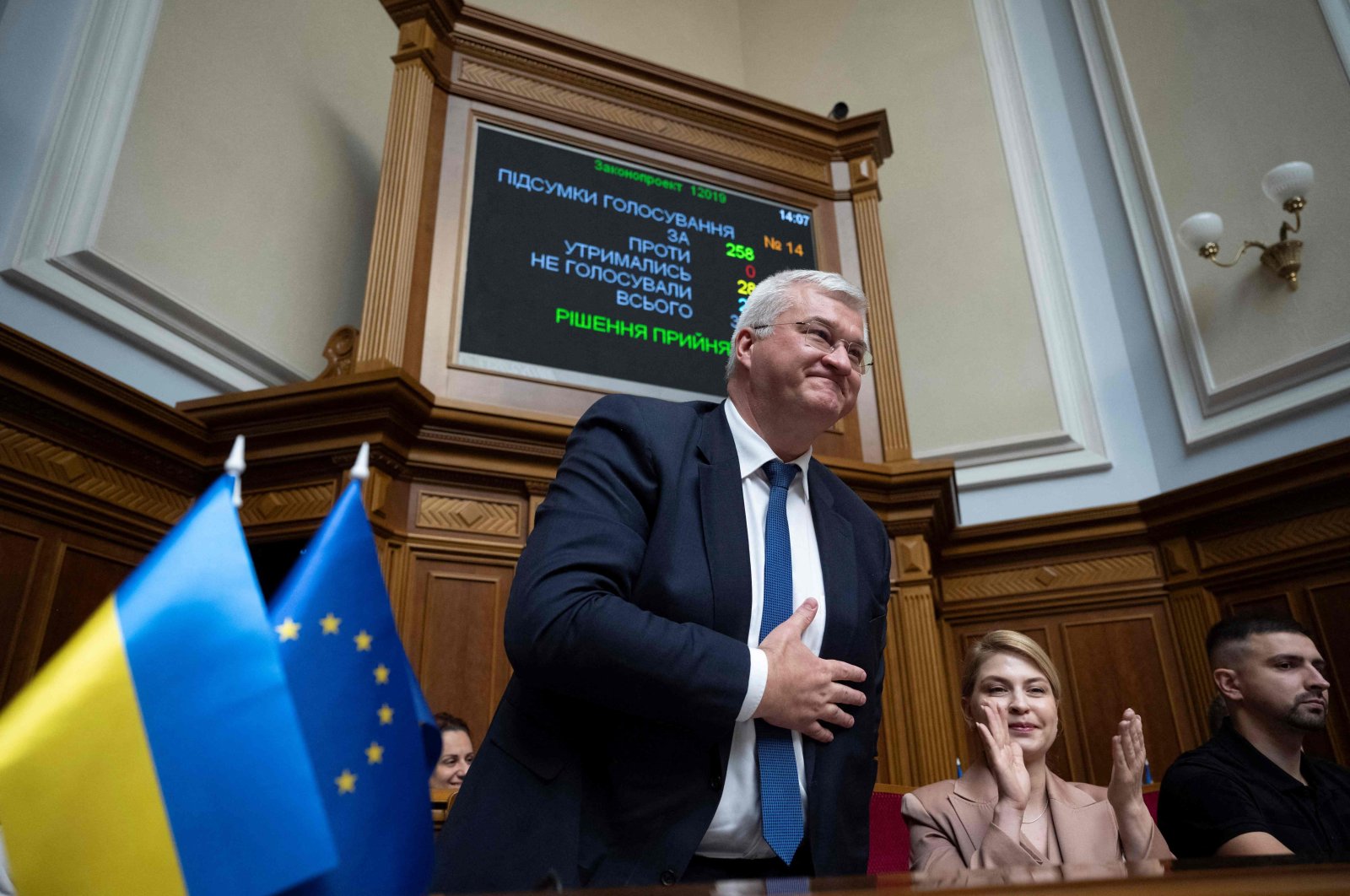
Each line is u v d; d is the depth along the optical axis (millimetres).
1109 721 4359
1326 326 4117
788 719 1028
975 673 2111
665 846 1040
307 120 4516
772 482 1335
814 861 1111
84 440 3045
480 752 1130
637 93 4688
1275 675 2053
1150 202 5020
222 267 3822
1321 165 4277
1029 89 5793
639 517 1191
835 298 1446
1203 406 4547
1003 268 5426
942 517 4402
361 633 651
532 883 998
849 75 6430
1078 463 4863
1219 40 4828
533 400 3869
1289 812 1914
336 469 3383
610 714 1120
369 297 3697
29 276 3000
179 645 568
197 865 521
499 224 4125
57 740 539
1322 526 3918
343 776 597
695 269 4441
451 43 4402
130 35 3506
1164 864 521
